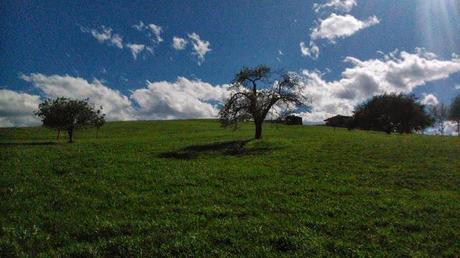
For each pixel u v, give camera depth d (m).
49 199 21.27
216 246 14.85
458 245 15.71
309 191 24.55
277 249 14.81
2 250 13.84
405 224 18.05
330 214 19.53
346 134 77.31
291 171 31.45
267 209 20.16
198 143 54.38
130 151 44.03
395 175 29.62
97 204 20.52
